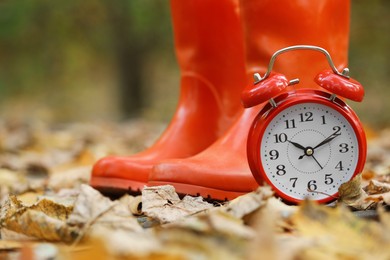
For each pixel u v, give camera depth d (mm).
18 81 13648
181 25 3471
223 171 2816
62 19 11492
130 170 3197
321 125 2561
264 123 2549
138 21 10906
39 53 12852
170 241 1975
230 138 2953
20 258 2098
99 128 8398
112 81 14812
